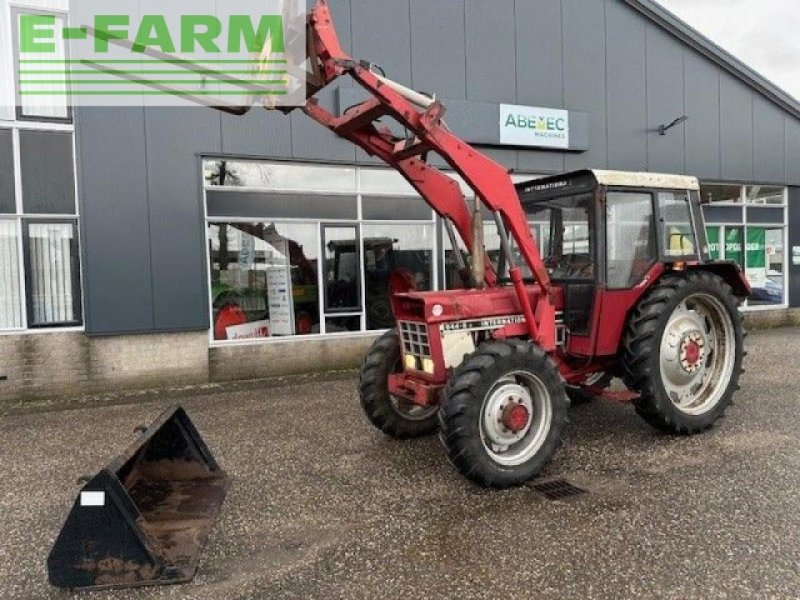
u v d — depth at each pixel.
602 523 3.30
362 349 8.45
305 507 3.63
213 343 7.62
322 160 8.11
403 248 8.77
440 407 3.83
